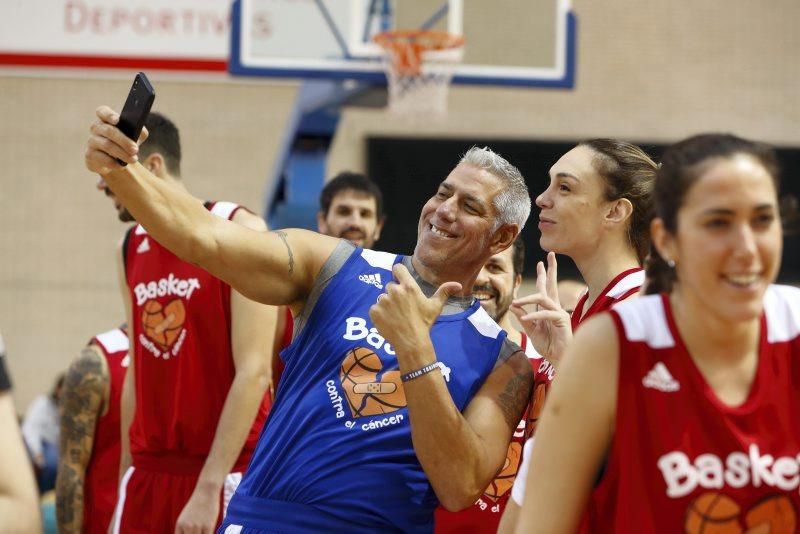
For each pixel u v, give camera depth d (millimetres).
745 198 4941
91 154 6457
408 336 6594
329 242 7465
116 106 33000
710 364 5234
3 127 32750
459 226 7430
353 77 21781
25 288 32781
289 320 10523
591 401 5258
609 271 8016
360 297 7238
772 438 5172
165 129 10047
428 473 6723
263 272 7066
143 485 9883
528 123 34406
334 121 23000
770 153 5145
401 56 21812
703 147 5125
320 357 7152
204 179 33250
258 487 7066
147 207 6621
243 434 9336
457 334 7281
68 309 32844
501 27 22234
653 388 5195
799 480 5160
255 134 33438
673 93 34812
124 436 10242
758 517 5109
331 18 21891
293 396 7156
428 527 7129
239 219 9594
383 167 34094
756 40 35000
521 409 7289
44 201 32844
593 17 34750
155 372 9797
